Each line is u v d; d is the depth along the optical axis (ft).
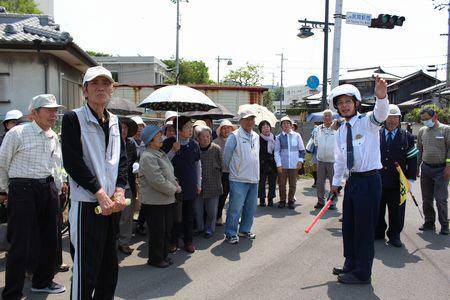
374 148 14.14
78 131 9.61
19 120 20.67
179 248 18.29
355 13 41.65
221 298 13.06
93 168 9.76
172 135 18.25
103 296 10.71
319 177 26.81
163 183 15.23
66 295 13.20
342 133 14.75
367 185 14.08
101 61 131.75
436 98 100.27
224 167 19.19
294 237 20.08
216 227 22.13
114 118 10.48
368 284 14.23
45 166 13.12
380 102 13.34
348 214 14.64
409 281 14.52
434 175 20.72
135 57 131.85
